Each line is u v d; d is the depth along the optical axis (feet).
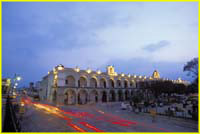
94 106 136.56
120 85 209.05
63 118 66.23
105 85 195.62
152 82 166.20
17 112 63.16
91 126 51.16
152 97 150.41
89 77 172.96
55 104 143.43
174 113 73.20
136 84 225.56
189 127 50.08
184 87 179.93
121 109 111.75
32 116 67.46
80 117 70.69
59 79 150.20
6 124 33.24
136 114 82.89
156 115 72.18
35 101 170.81
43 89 205.98
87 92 166.30
